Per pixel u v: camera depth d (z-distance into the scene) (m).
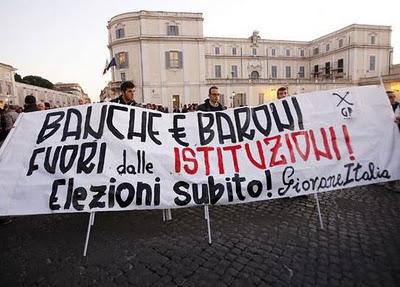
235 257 3.11
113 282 2.75
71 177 3.30
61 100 63.97
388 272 2.76
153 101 38.38
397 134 3.87
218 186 3.49
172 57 38.41
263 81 41.81
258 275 2.79
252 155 3.67
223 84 40.34
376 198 4.77
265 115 3.88
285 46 56.69
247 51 53.91
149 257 3.16
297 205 4.59
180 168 3.49
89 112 3.58
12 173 3.29
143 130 3.61
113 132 3.50
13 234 3.82
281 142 3.75
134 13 37.59
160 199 3.37
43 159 3.36
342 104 3.91
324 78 52.69
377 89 3.99
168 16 37.94
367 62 49.16
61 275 2.88
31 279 2.82
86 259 3.15
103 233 3.76
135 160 3.44
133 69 38.31
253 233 3.66
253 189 3.55
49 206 3.22
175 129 3.71
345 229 3.67
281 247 3.29
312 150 3.74
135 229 3.87
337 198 4.83
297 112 3.88
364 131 3.85
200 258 3.11
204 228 3.85
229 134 3.76
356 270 2.81
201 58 39.16
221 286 2.65
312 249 3.22
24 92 46.50
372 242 3.32
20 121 3.52
